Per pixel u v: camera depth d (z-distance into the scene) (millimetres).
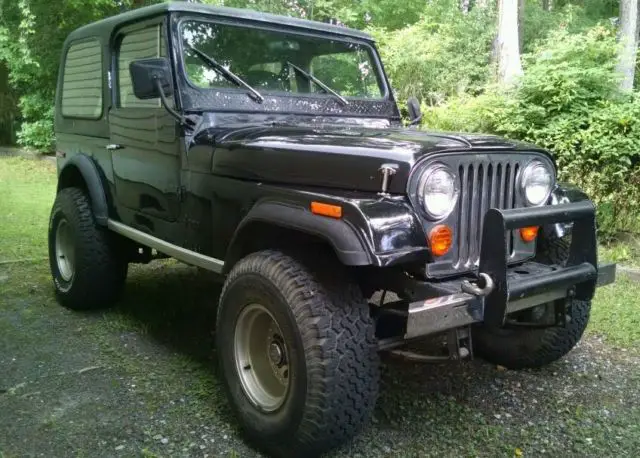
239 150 2871
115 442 2688
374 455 2625
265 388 2699
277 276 2490
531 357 3416
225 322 2768
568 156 6215
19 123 14812
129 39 3666
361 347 2408
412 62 9562
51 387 3178
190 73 3234
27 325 4020
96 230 4082
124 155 3764
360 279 2672
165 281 5031
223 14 3391
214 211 3049
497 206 2662
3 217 7191
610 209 5902
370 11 12531
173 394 3123
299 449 2479
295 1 11211
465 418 2951
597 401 3145
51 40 11805
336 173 2520
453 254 2531
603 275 2867
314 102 3615
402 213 2346
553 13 14289
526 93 6918
